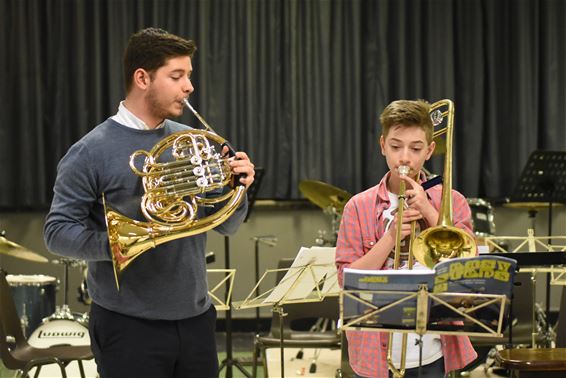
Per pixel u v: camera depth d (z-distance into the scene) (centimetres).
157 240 285
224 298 812
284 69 798
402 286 264
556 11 798
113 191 303
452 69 797
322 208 766
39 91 780
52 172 790
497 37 804
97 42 782
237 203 295
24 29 779
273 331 569
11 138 781
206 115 786
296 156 796
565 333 473
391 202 325
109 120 312
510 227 820
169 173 294
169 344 305
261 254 818
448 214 290
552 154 615
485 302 269
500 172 808
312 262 409
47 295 644
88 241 292
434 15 798
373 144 802
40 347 543
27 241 799
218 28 790
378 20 801
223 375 636
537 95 800
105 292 304
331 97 799
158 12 785
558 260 373
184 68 307
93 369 616
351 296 269
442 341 320
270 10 794
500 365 418
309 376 586
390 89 806
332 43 798
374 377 316
